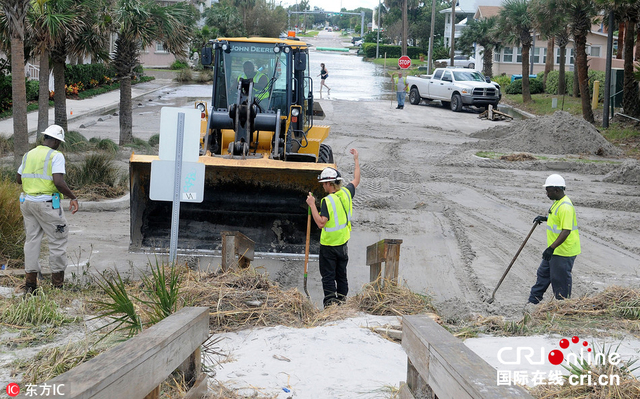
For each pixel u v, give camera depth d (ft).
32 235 21.21
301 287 26.32
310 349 16.20
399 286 21.89
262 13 213.05
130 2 52.06
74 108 85.61
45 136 21.26
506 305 23.57
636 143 71.46
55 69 54.19
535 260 31.22
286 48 31.89
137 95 107.96
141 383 8.50
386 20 329.52
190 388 11.19
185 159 21.42
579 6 82.02
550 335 18.07
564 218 22.57
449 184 50.01
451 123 89.86
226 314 18.43
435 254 31.65
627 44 83.61
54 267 21.44
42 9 45.62
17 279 22.50
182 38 56.24
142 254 28.63
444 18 279.69
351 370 14.67
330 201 22.59
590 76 110.42
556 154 63.93
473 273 28.53
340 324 18.98
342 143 68.44
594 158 61.57
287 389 13.15
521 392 7.18
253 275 21.24
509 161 59.26
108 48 58.03
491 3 245.04
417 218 39.14
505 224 38.19
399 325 18.83
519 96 127.85
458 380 7.79
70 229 32.89
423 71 181.88
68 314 18.35
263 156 30.55
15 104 39.58
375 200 42.83
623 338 17.88
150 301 17.74
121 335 15.29
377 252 21.98
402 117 94.43
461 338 17.88
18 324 17.08
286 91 32.09
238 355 15.69
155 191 21.53
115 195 39.45
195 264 26.53
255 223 28.04
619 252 32.68
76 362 13.71
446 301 23.65
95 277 23.66
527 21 110.01
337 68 199.31
